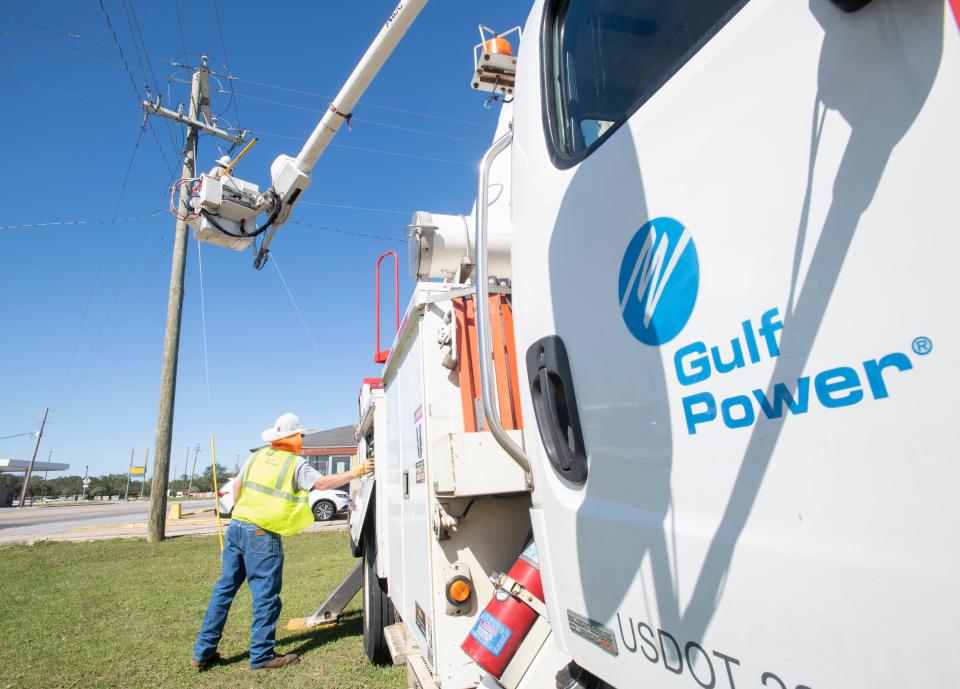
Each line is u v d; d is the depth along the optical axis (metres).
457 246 2.63
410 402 2.75
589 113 1.32
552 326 1.36
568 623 1.28
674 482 0.95
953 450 0.59
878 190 0.68
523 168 1.59
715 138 0.93
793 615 0.74
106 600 6.88
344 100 3.55
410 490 2.73
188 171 13.05
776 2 0.85
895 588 0.63
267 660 4.29
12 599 6.98
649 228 1.05
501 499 2.24
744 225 0.86
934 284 0.62
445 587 2.10
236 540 4.46
